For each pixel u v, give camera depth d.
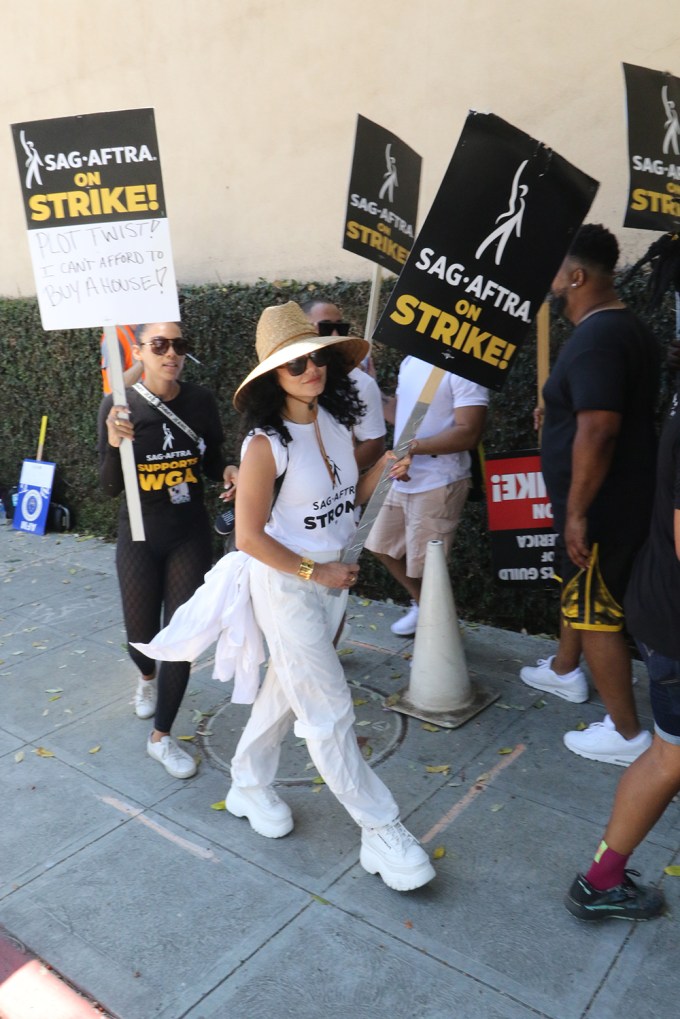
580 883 2.65
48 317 3.53
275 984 2.52
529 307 2.89
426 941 2.63
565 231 2.84
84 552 6.87
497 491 4.06
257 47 5.63
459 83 4.79
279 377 2.59
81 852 3.16
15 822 3.37
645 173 3.35
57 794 3.53
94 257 3.41
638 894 2.65
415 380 4.14
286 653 2.71
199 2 5.85
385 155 4.16
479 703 3.97
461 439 3.98
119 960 2.65
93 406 6.94
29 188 3.41
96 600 5.77
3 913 2.88
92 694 4.39
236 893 2.90
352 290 5.23
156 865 3.06
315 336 2.68
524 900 2.78
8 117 7.51
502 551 4.11
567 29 4.34
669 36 4.04
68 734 4.00
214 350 5.93
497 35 4.59
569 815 3.18
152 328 3.43
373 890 2.87
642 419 3.15
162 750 3.65
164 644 2.92
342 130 5.36
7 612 5.64
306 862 3.02
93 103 6.79
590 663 3.32
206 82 5.98
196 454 3.60
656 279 3.50
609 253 3.15
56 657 4.88
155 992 2.52
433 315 2.83
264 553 2.62
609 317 3.12
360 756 2.82
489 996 2.43
